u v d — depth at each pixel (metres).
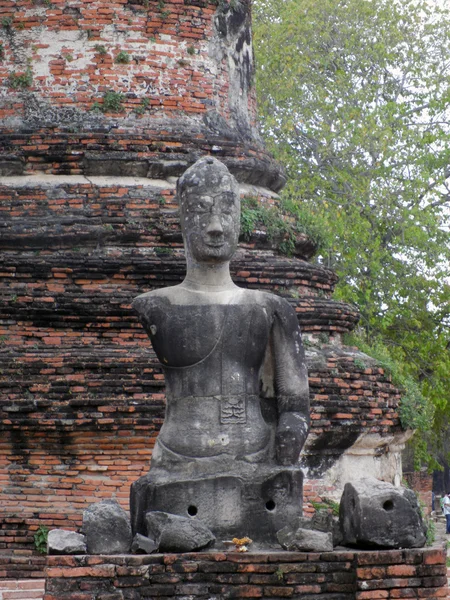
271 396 10.90
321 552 9.73
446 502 35.66
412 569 9.60
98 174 18.17
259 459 10.50
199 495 10.30
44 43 18.66
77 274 17.20
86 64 18.56
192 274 10.91
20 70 18.66
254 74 20.44
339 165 35.00
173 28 18.94
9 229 17.48
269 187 19.77
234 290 10.90
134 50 18.69
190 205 10.94
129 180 18.16
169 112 18.72
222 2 19.39
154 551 9.80
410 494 9.98
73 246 17.59
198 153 18.45
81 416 16.05
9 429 16.17
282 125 35.09
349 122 34.34
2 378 16.30
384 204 33.16
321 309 17.83
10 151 18.12
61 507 16.20
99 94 18.52
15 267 17.19
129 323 16.94
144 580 9.52
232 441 10.49
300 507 10.42
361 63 36.28
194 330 10.62
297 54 36.09
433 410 27.41
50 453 16.30
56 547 9.67
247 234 18.22
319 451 17.03
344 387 17.23
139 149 18.16
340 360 17.44
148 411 16.12
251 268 17.73
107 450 16.19
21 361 16.39
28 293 16.94
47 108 18.48
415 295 33.22
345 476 17.34
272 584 9.62
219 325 10.66
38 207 17.81
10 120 18.48
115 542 9.84
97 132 18.23
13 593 14.30
